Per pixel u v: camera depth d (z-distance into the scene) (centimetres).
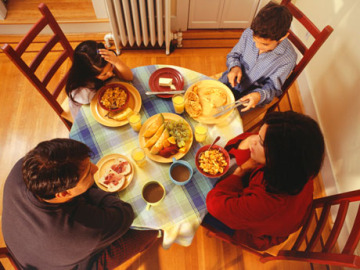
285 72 158
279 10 127
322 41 145
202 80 154
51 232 97
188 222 117
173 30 273
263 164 112
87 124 140
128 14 217
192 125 141
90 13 266
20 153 214
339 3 193
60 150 88
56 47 266
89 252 105
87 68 138
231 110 143
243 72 176
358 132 169
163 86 151
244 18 268
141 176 126
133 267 178
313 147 85
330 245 108
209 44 273
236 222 115
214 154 126
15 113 230
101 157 132
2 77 246
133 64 261
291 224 112
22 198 98
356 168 168
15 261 118
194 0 244
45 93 161
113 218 108
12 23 258
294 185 90
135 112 142
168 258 181
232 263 181
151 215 117
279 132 86
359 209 107
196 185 124
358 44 170
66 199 99
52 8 268
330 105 200
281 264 181
